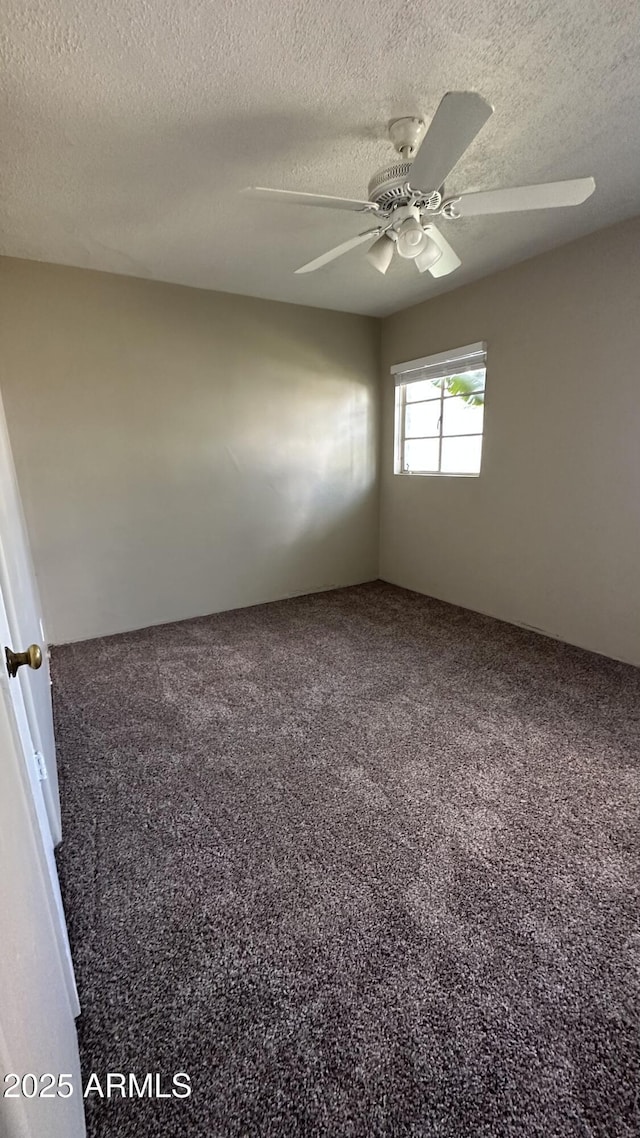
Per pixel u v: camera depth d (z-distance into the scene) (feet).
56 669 9.53
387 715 7.72
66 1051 2.74
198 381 11.49
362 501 14.79
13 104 5.10
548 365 9.79
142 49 4.43
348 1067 3.38
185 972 4.01
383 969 3.99
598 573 9.54
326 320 13.04
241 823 5.57
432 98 5.19
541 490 10.37
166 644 10.73
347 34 4.35
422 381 13.00
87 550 10.87
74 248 8.84
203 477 12.01
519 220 8.11
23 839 2.43
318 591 14.51
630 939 4.18
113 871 4.97
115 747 7.01
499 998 3.77
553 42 4.51
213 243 8.69
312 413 13.32
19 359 9.56
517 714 7.66
